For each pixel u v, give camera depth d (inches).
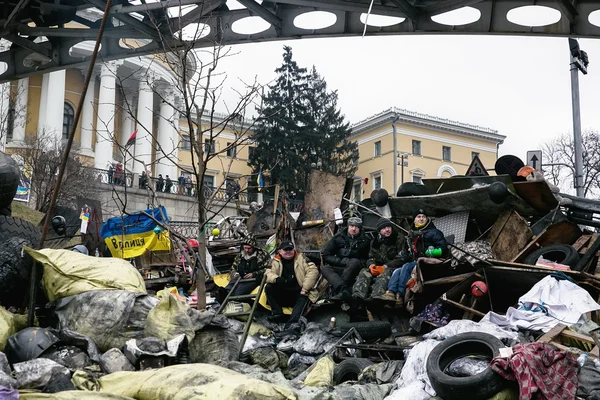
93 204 616.1
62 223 487.5
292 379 298.0
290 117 1830.7
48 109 1626.5
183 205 1406.3
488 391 205.3
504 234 374.9
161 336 242.1
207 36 436.5
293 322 358.3
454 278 320.2
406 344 302.7
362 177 2372.0
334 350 304.5
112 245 530.3
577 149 634.8
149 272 499.5
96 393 187.6
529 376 201.9
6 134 1194.0
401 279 337.1
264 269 396.8
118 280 263.3
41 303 279.7
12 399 174.1
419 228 358.6
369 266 369.1
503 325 278.2
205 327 259.4
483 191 370.0
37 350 224.5
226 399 181.9
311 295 365.1
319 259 396.5
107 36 469.4
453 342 232.5
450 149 2379.4
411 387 228.2
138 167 1711.4
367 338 315.6
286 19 442.9
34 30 475.2
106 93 1684.3
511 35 419.2
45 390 200.5
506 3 406.3
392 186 2260.1
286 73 1961.1
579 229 374.6
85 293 255.3
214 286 454.9
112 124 1722.4
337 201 490.6
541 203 376.5
